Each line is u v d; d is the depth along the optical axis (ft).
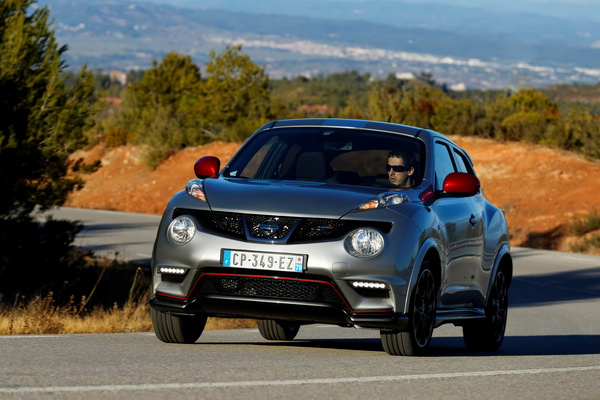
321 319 40.16
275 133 49.11
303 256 39.81
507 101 321.52
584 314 96.02
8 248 94.53
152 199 282.56
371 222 40.78
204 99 306.14
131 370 34.94
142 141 319.27
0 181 92.07
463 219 48.26
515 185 231.91
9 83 89.30
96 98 96.37
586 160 240.12
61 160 95.55
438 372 38.99
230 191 42.42
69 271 100.12
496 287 55.62
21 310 62.95
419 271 41.63
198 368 36.27
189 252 41.06
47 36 95.76
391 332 42.45
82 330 57.98
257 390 31.63
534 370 42.24
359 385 34.14
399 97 273.75
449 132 268.62
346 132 48.44
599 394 36.17
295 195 41.65
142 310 66.08
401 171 45.70
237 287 40.63
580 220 199.41
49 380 31.60
